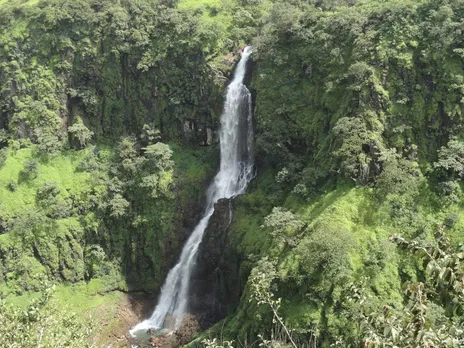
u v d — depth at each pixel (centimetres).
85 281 5419
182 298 5194
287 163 4953
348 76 4744
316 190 4462
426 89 4409
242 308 4016
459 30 4350
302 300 3669
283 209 4428
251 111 5741
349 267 3647
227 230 5025
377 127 4284
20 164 5869
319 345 3447
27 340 1992
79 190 5753
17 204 5553
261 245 4391
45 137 6044
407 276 3650
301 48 5444
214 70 6134
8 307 2138
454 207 3959
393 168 4078
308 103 5178
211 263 5062
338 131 4353
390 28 4653
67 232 5469
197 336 4378
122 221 5691
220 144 6084
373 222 3988
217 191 5825
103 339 4791
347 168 4181
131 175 5878
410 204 4034
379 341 1112
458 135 4244
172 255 5538
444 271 1073
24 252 5272
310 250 3734
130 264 5588
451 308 2623
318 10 5706
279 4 5994
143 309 5303
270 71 5588
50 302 2422
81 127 6112
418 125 4347
